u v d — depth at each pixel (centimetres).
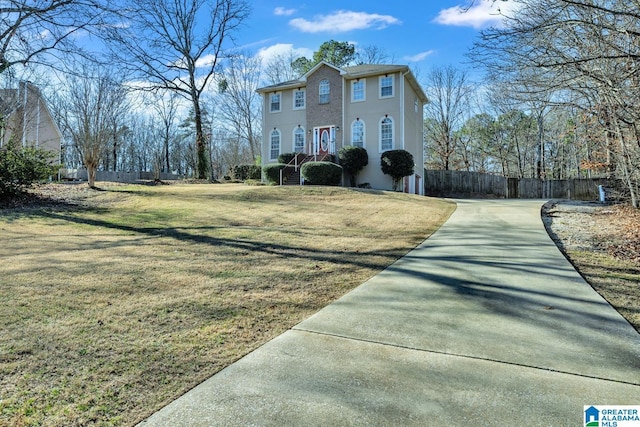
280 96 2419
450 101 3712
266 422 215
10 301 411
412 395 243
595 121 1120
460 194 2816
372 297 450
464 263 599
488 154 3959
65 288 461
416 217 1110
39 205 1166
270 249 716
